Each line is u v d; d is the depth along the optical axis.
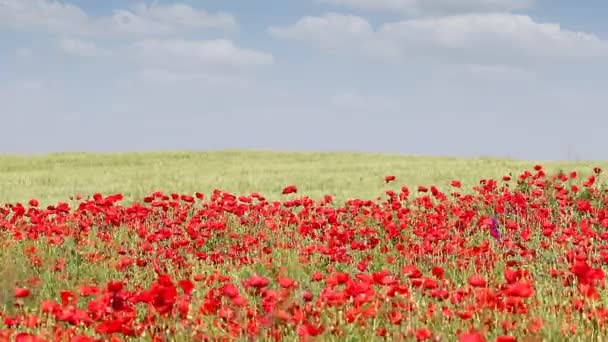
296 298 5.81
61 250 10.55
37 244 10.95
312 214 12.53
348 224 12.36
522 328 5.42
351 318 5.47
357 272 8.53
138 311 6.50
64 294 5.64
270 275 8.81
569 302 6.21
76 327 5.57
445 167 28.45
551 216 11.93
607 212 11.45
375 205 12.94
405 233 11.63
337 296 5.55
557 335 5.41
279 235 11.44
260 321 5.34
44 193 21.97
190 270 9.11
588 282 5.56
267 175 26.42
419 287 6.01
